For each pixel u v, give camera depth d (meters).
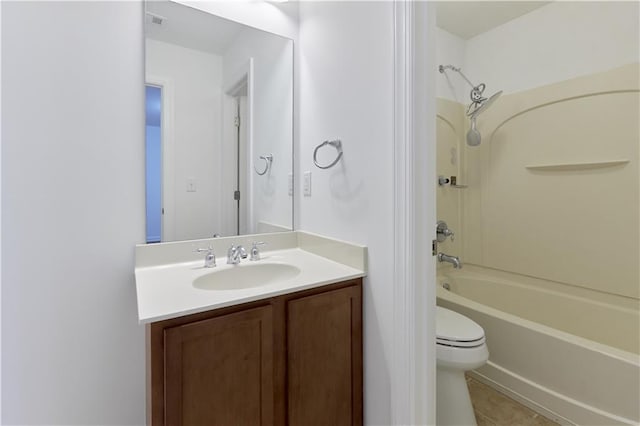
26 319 1.06
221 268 1.27
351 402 1.17
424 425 1.04
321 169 1.45
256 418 0.96
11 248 1.04
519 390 1.58
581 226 1.91
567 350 1.42
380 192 1.12
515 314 2.16
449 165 2.38
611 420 1.28
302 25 1.60
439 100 2.29
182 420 0.85
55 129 1.09
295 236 1.62
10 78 1.02
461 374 1.39
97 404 1.17
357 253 1.21
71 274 1.12
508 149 2.23
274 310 1.00
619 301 1.78
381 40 1.10
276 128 1.59
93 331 1.16
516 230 2.21
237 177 1.51
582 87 1.88
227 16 1.46
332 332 1.12
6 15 1.01
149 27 1.28
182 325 0.84
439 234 1.83
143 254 1.25
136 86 1.24
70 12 1.10
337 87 1.33
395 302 1.06
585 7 1.86
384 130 1.09
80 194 1.13
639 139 1.69
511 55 2.21
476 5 2.04
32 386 1.07
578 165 1.90
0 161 1.02
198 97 1.41
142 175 1.26
